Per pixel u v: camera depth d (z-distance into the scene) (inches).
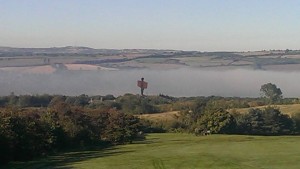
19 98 6131.9
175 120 4948.3
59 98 6151.6
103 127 3543.3
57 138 2942.9
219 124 4343.0
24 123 2541.8
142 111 6097.4
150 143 3348.9
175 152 2410.2
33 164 2150.6
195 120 4749.0
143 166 1872.5
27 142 2427.4
